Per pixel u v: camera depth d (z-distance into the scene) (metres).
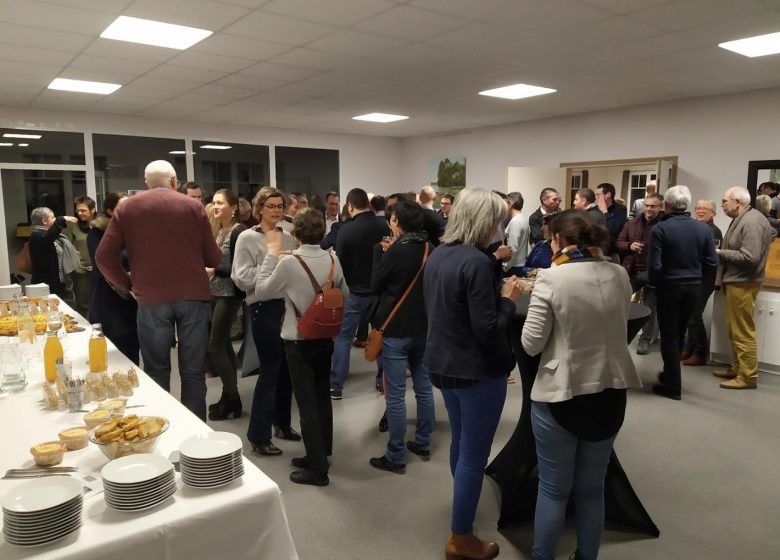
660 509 2.37
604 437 1.67
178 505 1.13
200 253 2.42
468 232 1.83
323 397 2.64
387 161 10.16
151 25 3.61
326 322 2.39
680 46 4.16
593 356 1.64
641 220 4.87
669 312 3.67
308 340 2.46
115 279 2.36
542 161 7.95
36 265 5.29
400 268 2.53
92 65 4.65
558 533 1.78
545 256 3.75
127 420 1.37
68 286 5.50
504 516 2.22
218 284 3.25
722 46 4.16
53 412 1.65
